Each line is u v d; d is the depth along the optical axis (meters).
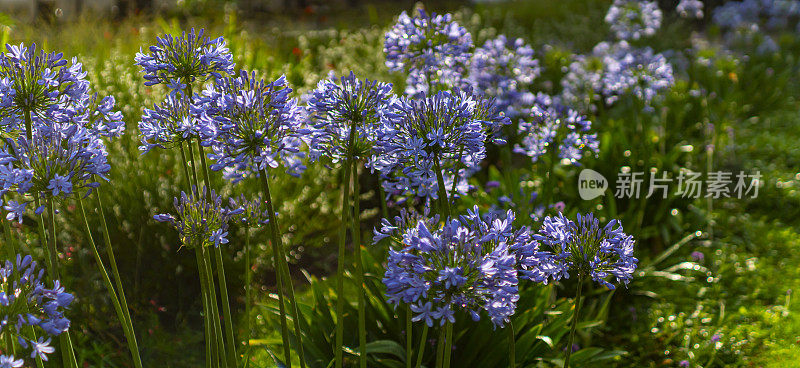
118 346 3.91
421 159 2.28
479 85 4.40
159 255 4.39
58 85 2.01
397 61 3.34
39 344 1.65
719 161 6.92
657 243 5.64
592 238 2.12
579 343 4.28
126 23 8.83
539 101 4.38
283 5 17.59
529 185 5.07
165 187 4.48
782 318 4.73
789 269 5.43
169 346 3.80
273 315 3.89
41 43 6.71
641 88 6.31
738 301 4.99
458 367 3.36
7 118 2.02
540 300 3.61
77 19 8.50
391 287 1.76
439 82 3.45
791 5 12.52
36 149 1.84
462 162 2.64
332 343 3.39
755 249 5.73
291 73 7.41
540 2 15.75
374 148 2.19
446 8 15.75
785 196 6.64
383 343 3.13
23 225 4.49
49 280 2.11
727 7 12.73
